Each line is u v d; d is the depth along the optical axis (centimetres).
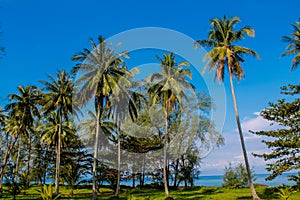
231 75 2762
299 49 2838
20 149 4938
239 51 2773
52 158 4809
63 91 3675
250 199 2538
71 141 4097
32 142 4966
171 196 3034
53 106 3716
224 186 3778
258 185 3769
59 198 3219
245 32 2791
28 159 4881
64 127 4109
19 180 3459
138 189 3978
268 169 2409
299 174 2314
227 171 3825
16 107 4009
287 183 2658
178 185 4066
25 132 4262
